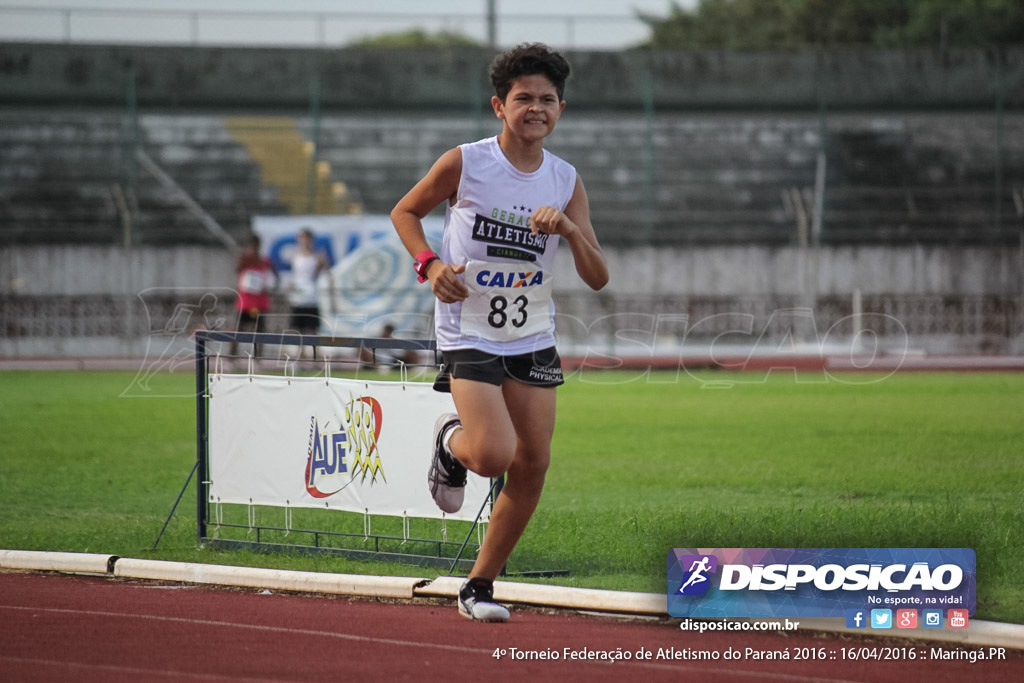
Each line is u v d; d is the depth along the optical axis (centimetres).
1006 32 12556
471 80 9288
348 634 1384
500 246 1421
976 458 3158
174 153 8894
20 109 9069
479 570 1479
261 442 1928
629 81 9425
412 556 1808
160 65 9194
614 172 9031
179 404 4731
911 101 9450
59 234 7506
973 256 7825
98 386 5503
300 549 1906
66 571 1748
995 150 9275
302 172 8881
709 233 8138
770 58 9500
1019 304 7419
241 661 1262
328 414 1869
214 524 1978
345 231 6694
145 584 1672
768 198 8888
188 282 7519
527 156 1445
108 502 2472
